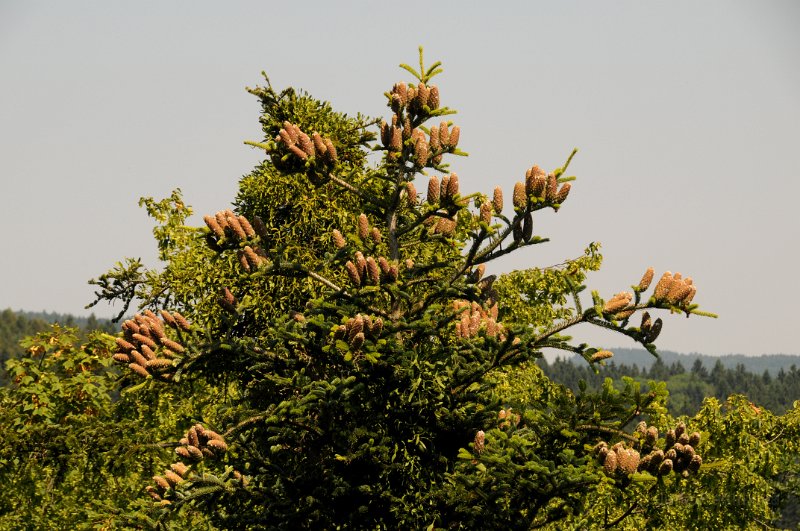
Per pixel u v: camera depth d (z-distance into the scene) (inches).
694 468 1011.9
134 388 1143.6
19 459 1686.8
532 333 1150.3
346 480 1205.7
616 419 1146.7
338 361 1168.8
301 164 1209.4
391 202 1278.3
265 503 1184.8
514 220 1180.5
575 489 1029.8
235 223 1192.2
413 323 1167.0
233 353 1210.0
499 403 1206.3
